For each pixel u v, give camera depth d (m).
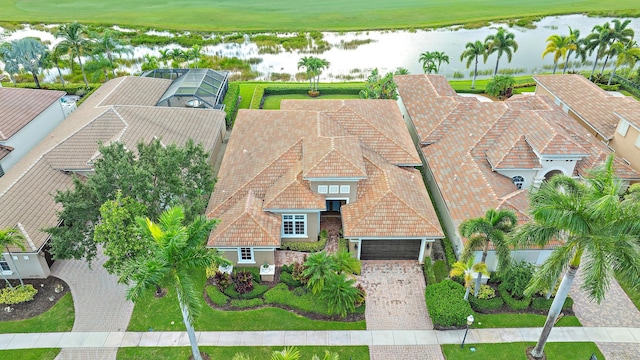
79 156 35.41
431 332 27.14
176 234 19.98
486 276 29.17
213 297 28.77
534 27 90.69
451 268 30.84
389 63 72.19
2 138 37.97
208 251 22.22
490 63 72.19
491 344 26.36
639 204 19.77
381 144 36.78
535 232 21.28
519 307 28.33
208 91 49.84
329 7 105.12
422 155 40.34
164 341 26.53
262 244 29.31
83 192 26.48
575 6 104.00
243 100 56.62
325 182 31.58
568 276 22.28
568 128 37.91
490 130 38.09
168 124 40.34
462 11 100.56
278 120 39.94
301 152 34.69
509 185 34.56
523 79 63.19
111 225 23.67
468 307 27.25
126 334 26.91
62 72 66.50
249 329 27.17
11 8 103.38
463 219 31.33
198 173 30.00
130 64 71.44
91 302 28.81
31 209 30.77
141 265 20.30
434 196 37.25
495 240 24.62
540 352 25.38
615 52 59.53
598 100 46.28
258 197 32.69
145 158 28.33
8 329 27.06
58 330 27.09
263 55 76.62
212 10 102.00
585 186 22.25
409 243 31.45
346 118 38.50
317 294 28.98
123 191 26.11
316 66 56.69
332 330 27.20
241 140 38.31
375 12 100.19
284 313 28.20
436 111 42.78
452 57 74.56
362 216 30.84
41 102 44.12
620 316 28.14
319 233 33.53
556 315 23.55
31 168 33.56
